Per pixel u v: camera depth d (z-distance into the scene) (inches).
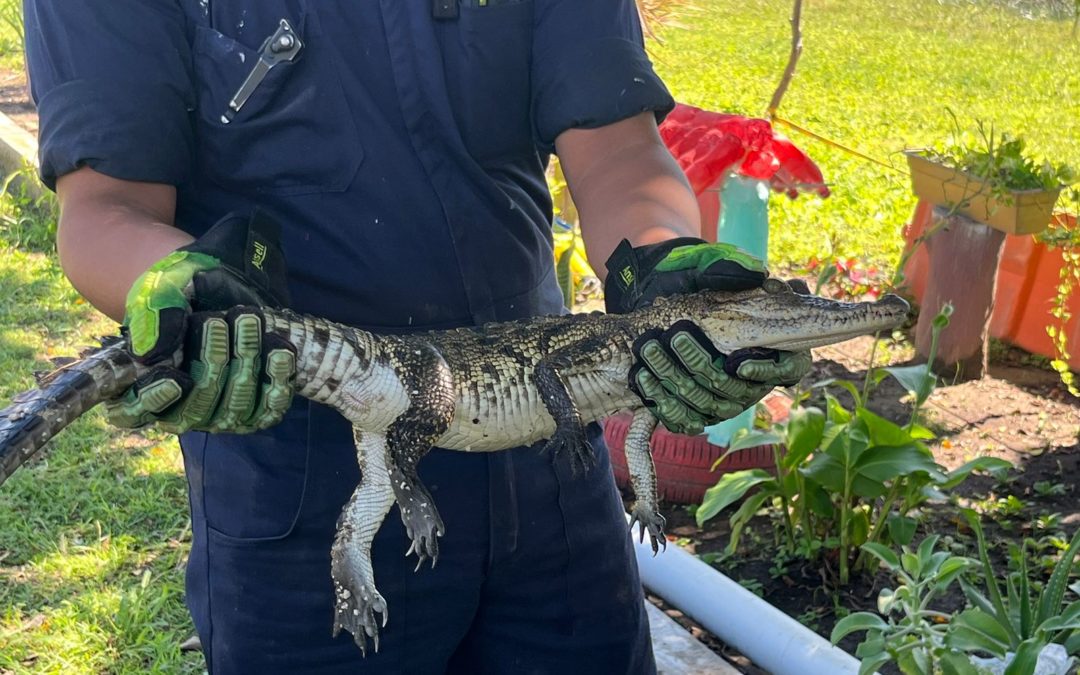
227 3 83.1
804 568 164.2
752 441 161.9
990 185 214.2
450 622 93.7
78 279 77.1
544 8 90.0
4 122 350.3
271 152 85.1
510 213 90.8
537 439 83.7
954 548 165.6
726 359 74.5
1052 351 232.4
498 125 89.6
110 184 80.7
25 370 214.2
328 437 87.3
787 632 139.2
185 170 84.1
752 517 178.2
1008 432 202.5
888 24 573.6
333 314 87.6
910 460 153.4
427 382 77.7
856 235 281.0
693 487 179.8
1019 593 149.1
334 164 85.2
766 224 190.9
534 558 94.7
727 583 148.8
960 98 431.8
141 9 81.2
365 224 86.3
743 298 84.6
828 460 156.8
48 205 297.1
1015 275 238.4
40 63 82.1
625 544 100.9
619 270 84.2
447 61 87.0
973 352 223.6
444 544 90.7
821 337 84.0
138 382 62.9
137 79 80.3
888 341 241.3
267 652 91.7
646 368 75.3
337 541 78.8
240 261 70.6
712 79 447.5
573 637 98.0
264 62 82.7
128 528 170.9
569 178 93.7
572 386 82.5
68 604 150.5
